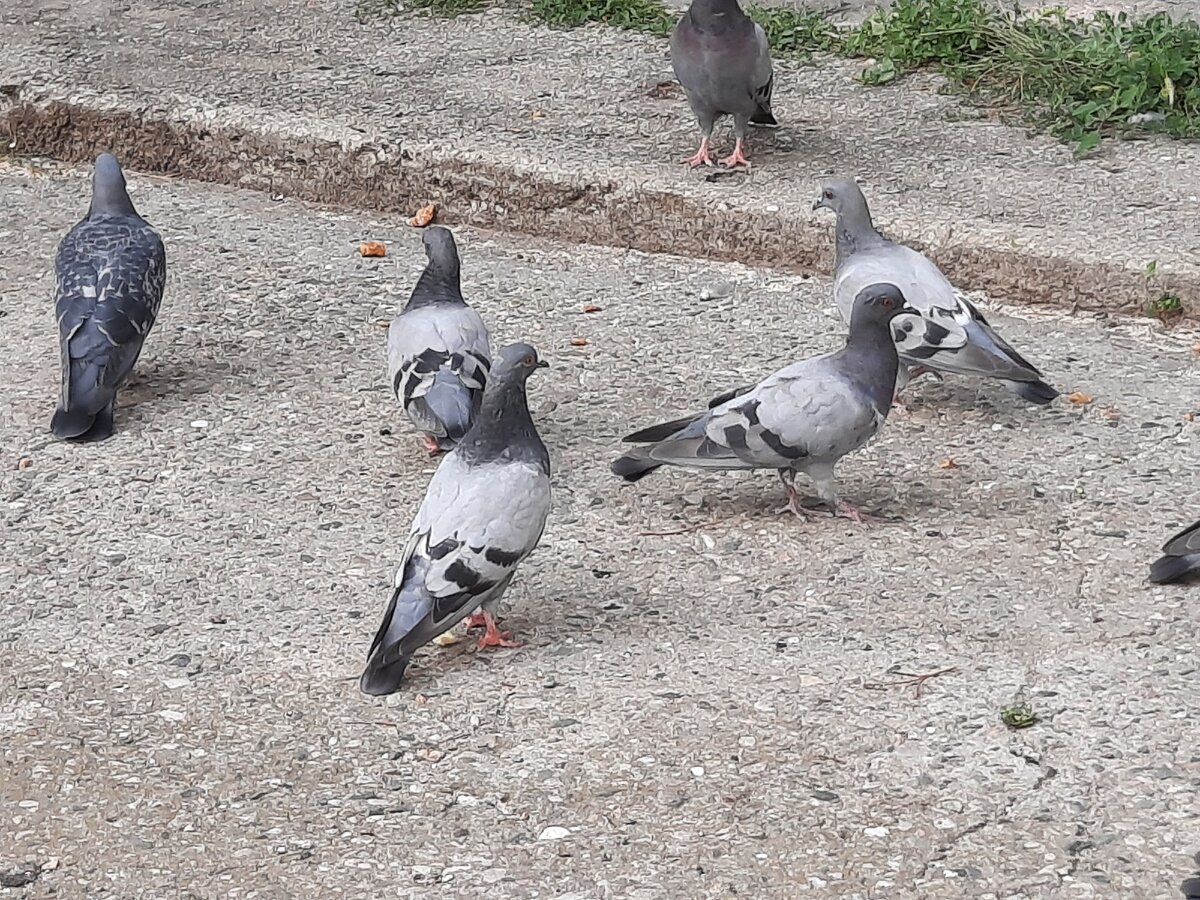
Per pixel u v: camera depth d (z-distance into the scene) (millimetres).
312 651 2557
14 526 2781
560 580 2666
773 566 2678
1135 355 3127
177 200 3693
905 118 3734
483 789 2365
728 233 3459
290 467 2895
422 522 2461
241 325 3252
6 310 3305
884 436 2939
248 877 2275
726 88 3445
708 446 2703
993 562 2672
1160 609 2582
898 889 2246
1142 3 4141
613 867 2275
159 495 2840
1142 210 3369
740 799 2346
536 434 2502
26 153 3865
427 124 3711
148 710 2477
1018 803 2332
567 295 3346
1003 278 3299
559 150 3609
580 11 4207
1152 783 2346
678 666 2518
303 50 4074
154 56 4027
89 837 2320
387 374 3109
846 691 2475
